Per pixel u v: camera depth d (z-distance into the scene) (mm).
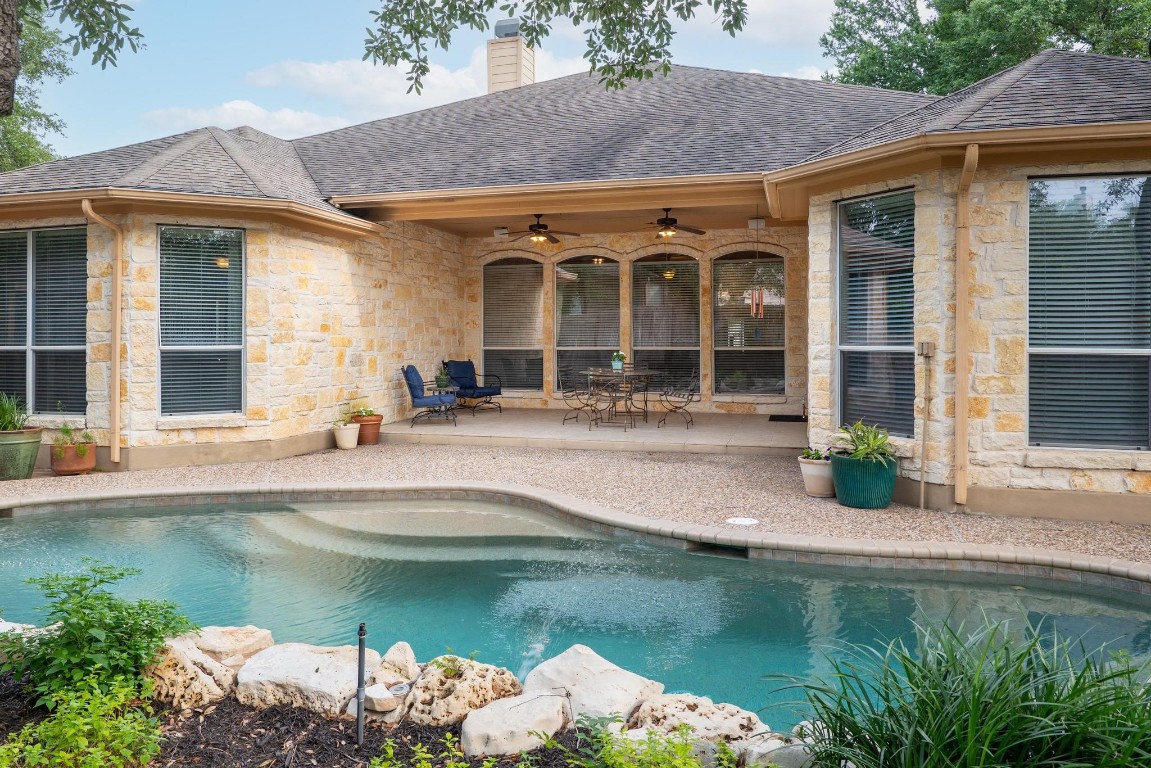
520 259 14164
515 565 5809
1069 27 19344
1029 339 6500
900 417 7105
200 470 8805
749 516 6488
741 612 4789
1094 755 2031
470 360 14227
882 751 2188
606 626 4605
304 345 9977
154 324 8938
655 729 2715
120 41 4828
